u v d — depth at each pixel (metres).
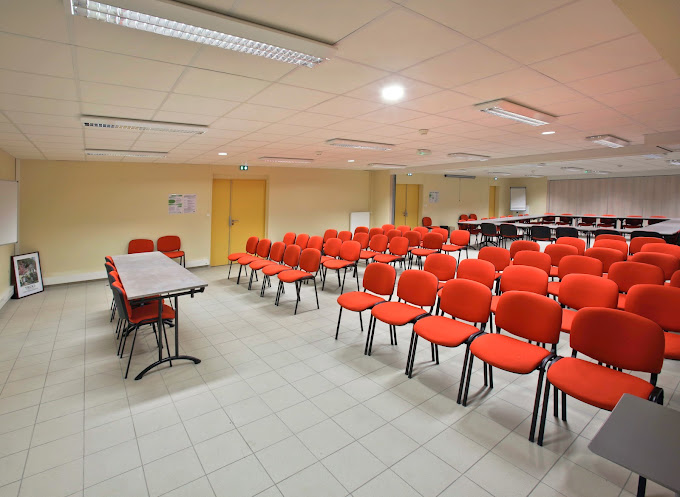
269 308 5.29
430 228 12.23
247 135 4.60
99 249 6.94
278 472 2.12
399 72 2.39
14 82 2.41
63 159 6.43
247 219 9.01
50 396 2.93
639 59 2.18
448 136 4.92
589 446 1.29
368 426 2.55
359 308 3.63
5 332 4.30
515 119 3.75
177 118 3.60
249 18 1.66
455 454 2.27
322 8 1.58
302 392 3.00
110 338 4.14
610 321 2.33
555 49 2.03
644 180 14.95
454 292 3.22
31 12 1.54
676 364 3.47
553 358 2.51
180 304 5.47
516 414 2.70
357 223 10.98
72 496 1.95
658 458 1.22
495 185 17.58
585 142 5.48
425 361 3.56
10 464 2.17
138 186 7.26
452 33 1.83
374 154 6.86
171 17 1.57
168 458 2.24
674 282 3.46
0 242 5.11
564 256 4.71
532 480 2.06
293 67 2.27
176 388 3.06
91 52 1.97
